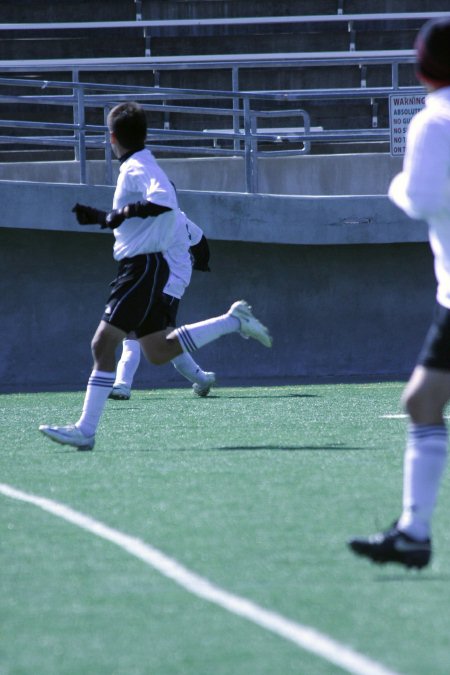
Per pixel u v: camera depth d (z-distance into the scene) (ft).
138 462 79.05
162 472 73.92
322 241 175.63
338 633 36.94
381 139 197.26
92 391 85.71
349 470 73.67
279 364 184.34
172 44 247.09
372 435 94.07
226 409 120.67
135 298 83.92
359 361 185.06
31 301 176.45
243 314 88.99
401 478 69.87
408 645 35.45
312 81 240.53
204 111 174.29
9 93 235.20
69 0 249.55
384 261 184.85
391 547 43.68
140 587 43.73
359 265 184.55
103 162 198.29
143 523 56.39
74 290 177.68
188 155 226.79
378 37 248.11
